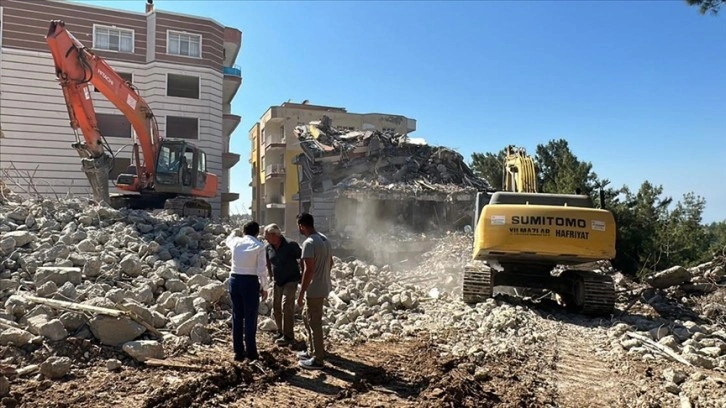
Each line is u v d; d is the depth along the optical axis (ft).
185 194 57.98
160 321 22.21
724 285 36.81
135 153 56.80
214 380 17.57
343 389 17.98
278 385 18.22
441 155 77.05
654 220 62.54
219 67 120.47
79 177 107.34
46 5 106.52
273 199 140.05
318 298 19.83
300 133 84.64
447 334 25.63
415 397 17.58
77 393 16.20
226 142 135.74
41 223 32.71
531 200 32.94
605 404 17.58
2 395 15.58
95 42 110.52
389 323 27.27
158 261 28.81
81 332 19.95
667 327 27.94
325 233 61.05
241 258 19.95
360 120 145.07
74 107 46.47
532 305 33.76
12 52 103.24
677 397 17.89
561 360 22.50
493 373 20.24
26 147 103.55
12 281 23.53
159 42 113.19
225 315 25.00
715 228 91.40
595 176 65.77
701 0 30.04
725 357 22.84
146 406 15.44
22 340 18.56
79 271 24.44
